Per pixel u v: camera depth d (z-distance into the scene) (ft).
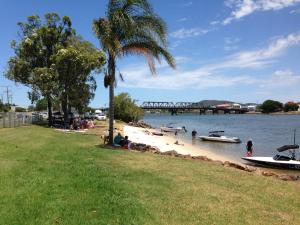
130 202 35.78
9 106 376.27
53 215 31.17
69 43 168.96
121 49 84.64
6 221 29.45
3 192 37.58
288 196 43.24
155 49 84.79
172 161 65.46
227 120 504.43
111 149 79.46
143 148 83.46
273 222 33.04
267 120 491.72
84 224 29.40
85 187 40.81
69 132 129.18
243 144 160.76
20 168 50.72
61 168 51.85
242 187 46.14
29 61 166.40
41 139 94.27
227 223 31.96
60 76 158.30
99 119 277.44
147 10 83.25
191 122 437.58
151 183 44.91
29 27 166.50
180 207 35.47
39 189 39.19
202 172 54.85
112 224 29.71
